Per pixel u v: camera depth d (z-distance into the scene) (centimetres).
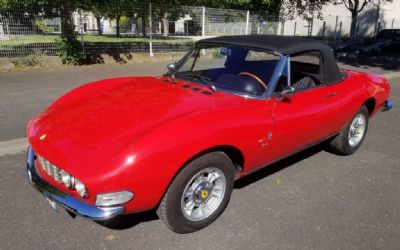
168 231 296
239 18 1573
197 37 1467
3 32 1014
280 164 436
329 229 306
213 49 389
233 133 288
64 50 1097
